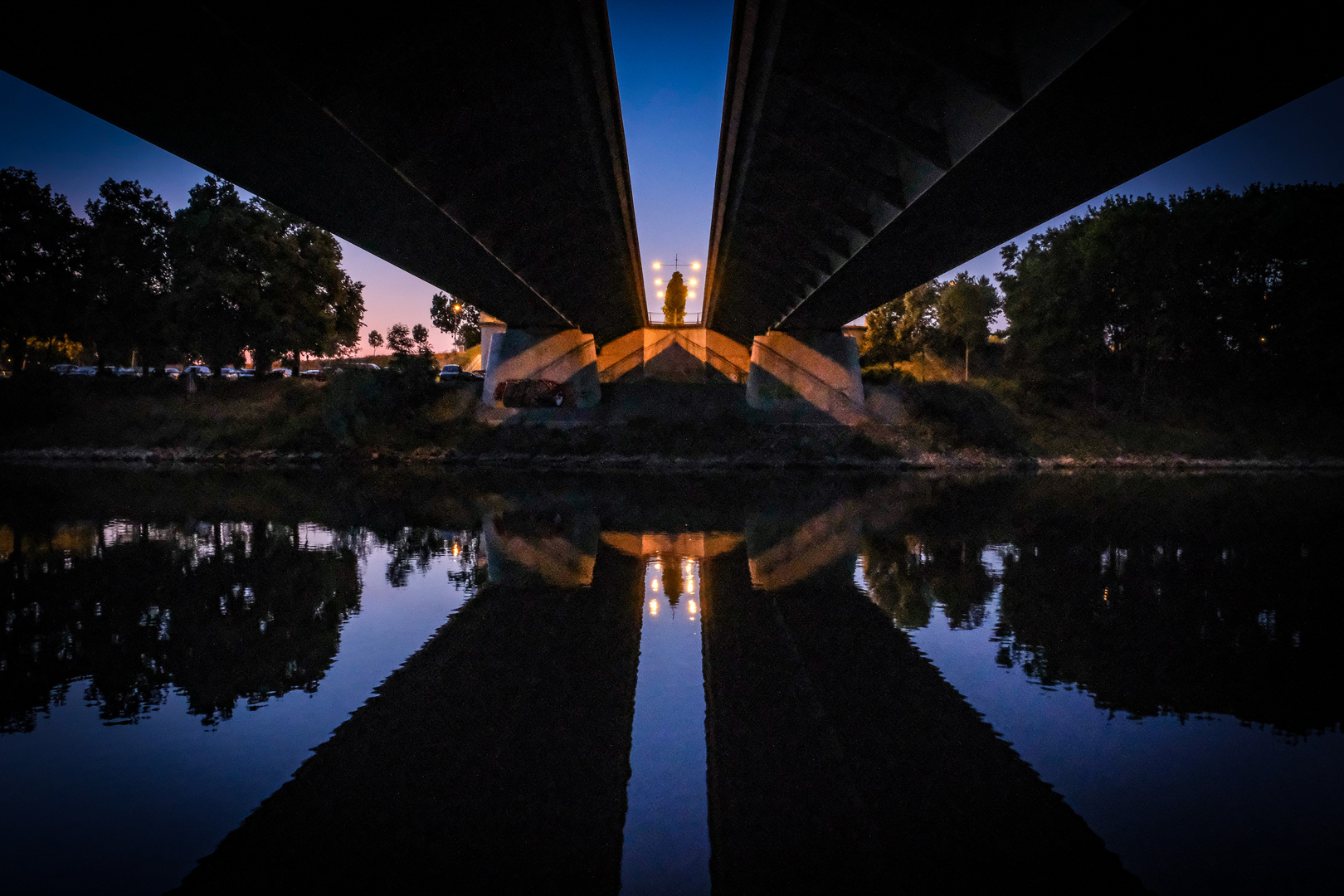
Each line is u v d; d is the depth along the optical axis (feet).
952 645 32.09
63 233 193.67
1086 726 23.08
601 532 66.08
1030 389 209.36
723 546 58.29
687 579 45.62
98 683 26.89
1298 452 186.09
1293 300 205.16
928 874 15.42
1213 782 19.38
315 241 219.20
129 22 36.04
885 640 32.76
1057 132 46.34
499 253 92.22
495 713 24.44
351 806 18.26
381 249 85.35
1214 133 44.70
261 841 16.56
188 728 22.94
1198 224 207.82
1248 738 22.27
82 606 38.09
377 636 33.12
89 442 172.24
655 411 191.21
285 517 74.74
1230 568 49.29
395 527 68.23
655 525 70.38
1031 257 228.43
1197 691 26.30
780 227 100.27
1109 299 208.13
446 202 70.38
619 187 91.09
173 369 261.03
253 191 61.67
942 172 55.57
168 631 33.58
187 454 166.61
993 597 41.09
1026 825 17.33
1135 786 19.16
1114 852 16.17
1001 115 45.68
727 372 268.21
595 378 198.59
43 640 32.04
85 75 40.86
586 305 166.09
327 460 162.71
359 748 21.57
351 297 240.12
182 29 36.45
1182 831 16.98
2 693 25.73
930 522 73.00
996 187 57.62
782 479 132.46
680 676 28.09
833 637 33.14
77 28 36.42
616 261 129.90
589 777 19.89
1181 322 206.69
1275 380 213.66
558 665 29.37
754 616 36.96
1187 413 206.80
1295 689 26.43
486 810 18.12
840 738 22.43
